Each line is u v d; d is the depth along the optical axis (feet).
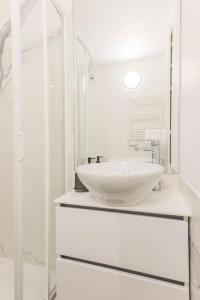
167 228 2.60
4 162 4.85
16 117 2.82
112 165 3.86
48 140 3.89
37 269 4.04
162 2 4.13
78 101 4.87
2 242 4.98
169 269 2.60
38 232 4.11
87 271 3.01
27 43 3.98
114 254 2.89
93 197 3.37
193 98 2.17
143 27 4.31
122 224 2.83
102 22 4.55
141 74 4.39
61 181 4.55
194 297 2.31
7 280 4.36
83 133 4.89
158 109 4.28
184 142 2.74
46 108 3.81
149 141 4.32
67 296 3.17
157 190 3.80
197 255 2.15
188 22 2.45
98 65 4.70
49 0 3.96
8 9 4.46
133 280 2.74
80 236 3.09
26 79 3.98
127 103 4.53
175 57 3.58
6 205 4.90
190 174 2.37
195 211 2.19
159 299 2.61
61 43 4.46
